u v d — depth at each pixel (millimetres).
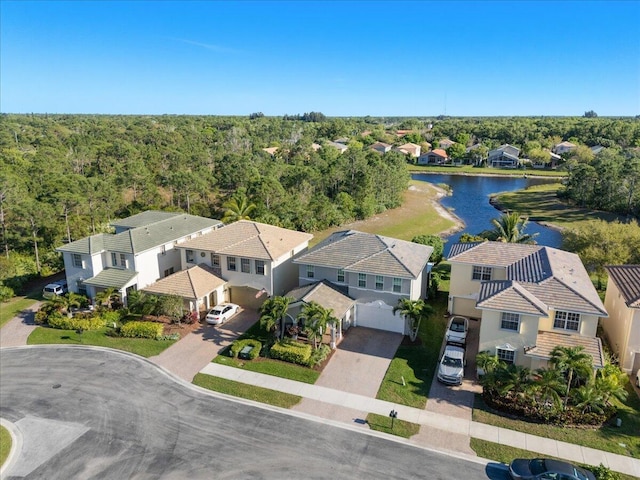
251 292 37562
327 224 65875
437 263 47312
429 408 24016
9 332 33719
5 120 187500
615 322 29594
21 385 26547
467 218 76688
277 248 37531
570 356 23281
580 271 31703
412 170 133500
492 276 33469
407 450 20906
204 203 68938
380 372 27562
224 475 19406
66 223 49656
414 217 73562
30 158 82250
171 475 19422
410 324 31797
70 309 36031
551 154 134500
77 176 58156
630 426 22500
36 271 46281
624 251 39844
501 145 160125
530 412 22891
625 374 25844
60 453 20797
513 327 26297
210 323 34156
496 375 24281
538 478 18234
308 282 35562
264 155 108375
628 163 78875
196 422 23016
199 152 95625
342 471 19594
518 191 98000
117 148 87000
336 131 189875
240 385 26328
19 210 45156
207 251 37875
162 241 40906
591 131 156625
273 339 31188
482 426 22562
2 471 19688
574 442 21375
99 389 26062
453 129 184875
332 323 29047
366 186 75000
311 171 75938
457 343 30047
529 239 45500
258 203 64812
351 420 23094
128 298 35625
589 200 79625
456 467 19828
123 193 67625
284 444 21328
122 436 21953
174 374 27578
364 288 33312
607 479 18438
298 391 25672
